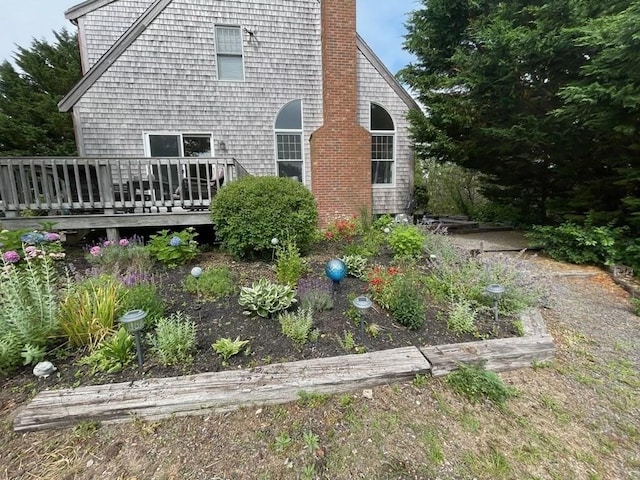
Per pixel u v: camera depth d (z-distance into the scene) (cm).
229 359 237
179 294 346
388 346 259
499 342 267
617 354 289
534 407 219
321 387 214
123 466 167
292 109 816
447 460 175
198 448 178
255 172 807
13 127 1361
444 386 229
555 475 171
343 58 764
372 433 189
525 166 828
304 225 495
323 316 298
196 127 761
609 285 469
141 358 226
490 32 627
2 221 501
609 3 527
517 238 750
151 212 596
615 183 543
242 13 759
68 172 555
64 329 250
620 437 199
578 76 585
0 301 245
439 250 469
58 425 187
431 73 981
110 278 324
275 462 171
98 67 692
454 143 827
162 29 718
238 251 479
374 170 884
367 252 493
